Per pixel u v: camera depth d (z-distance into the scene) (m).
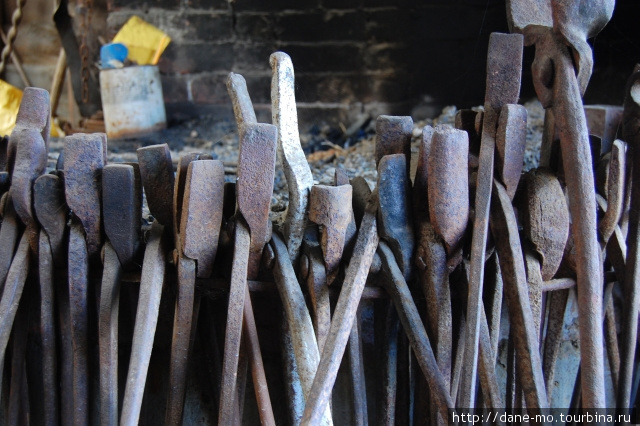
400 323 1.25
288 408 1.22
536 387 1.08
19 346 1.24
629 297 1.22
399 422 1.29
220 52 2.86
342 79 2.79
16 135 1.24
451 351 1.21
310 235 1.21
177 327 1.14
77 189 1.14
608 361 1.46
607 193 1.27
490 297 1.22
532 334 1.11
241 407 1.20
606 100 2.46
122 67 2.61
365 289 1.20
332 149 2.54
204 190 1.11
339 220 1.13
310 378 1.07
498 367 1.45
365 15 2.73
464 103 2.72
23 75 3.15
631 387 1.35
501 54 1.17
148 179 1.18
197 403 1.34
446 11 2.66
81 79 2.96
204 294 1.22
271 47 2.83
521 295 1.12
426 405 1.24
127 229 1.15
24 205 1.16
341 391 1.35
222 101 2.91
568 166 1.10
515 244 1.13
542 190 1.20
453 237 1.16
